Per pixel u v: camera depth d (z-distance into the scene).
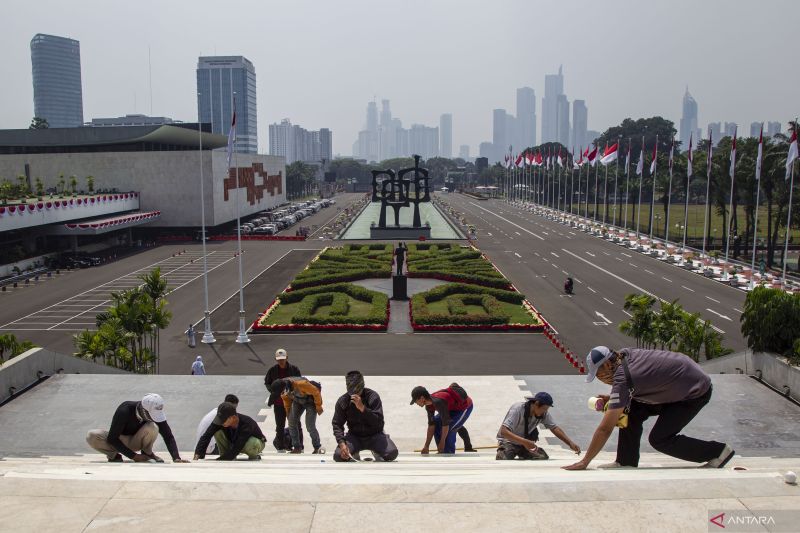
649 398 8.78
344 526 5.79
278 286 61.03
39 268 70.25
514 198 192.12
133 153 95.38
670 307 31.75
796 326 17.39
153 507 6.16
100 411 17.05
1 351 21.30
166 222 96.50
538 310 51.69
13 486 6.62
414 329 44.94
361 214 146.88
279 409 14.23
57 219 72.69
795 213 71.62
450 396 12.92
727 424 15.02
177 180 95.88
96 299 55.66
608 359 8.84
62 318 49.00
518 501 6.25
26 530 5.71
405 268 58.91
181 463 10.32
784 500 6.23
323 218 132.50
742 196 83.50
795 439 14.19
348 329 44.69
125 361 30.69
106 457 12.73
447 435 12.79
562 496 6.34
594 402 9.81
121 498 6.35
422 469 8.60
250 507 6.16
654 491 6.43
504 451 11.23
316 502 6.26
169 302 54.41
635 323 32.81
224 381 19.97
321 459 11.56
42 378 19.59
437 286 55.78
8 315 50.03
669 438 8.95
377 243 90.75
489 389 19.89
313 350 40.28
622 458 9.43
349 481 6.78
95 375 20.03
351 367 36.62
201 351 40.72
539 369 36.09
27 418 16.50
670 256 77.38
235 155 106.25
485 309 50.94
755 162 75.25
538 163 132.38
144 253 83.06
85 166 96.06
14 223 64.94
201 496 6.39
